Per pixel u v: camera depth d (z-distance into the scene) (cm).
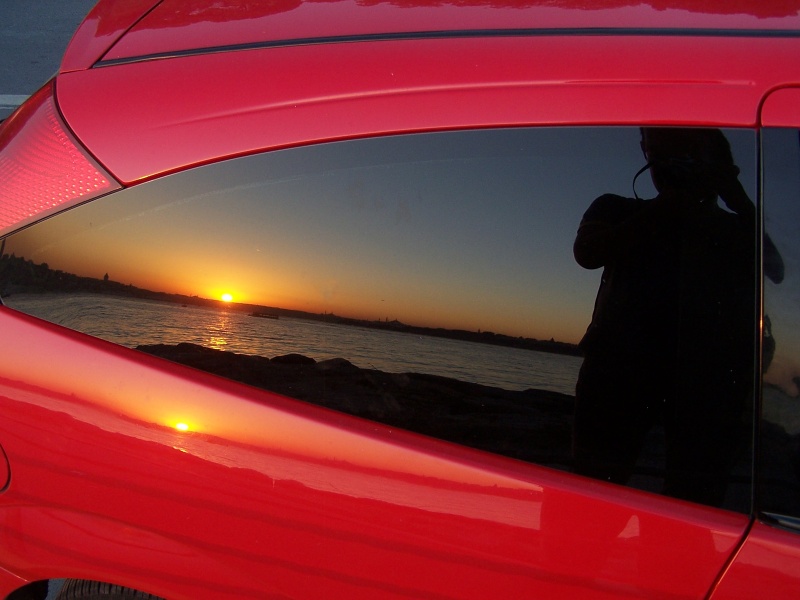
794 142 132
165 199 149
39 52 669
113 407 151
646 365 137
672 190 136
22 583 170
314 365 147
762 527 132
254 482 146
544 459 140
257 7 171
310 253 147
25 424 155
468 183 141
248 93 149
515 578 140
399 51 149
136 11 181
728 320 134
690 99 136
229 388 148
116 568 159
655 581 135
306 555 148
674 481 136
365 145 143
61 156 154
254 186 147
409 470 141
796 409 132
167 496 150
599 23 150
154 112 152
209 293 150
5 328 157
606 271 139
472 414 142
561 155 139
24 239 157
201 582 155
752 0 154
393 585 146
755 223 133
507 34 150
